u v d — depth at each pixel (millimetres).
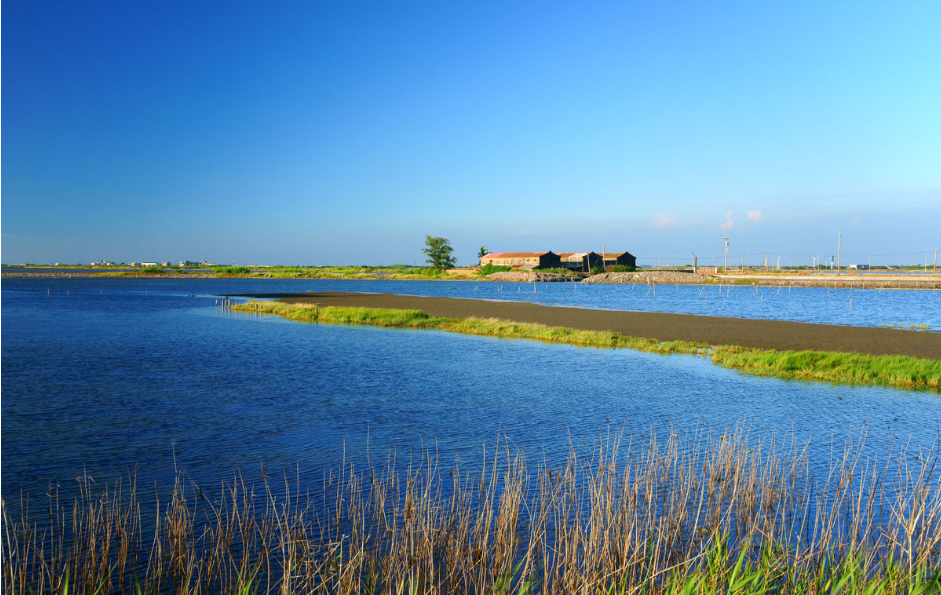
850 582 7184
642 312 59875
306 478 12922
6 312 58500
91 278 180125
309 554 9133
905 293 103188
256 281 166875
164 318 53438
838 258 173625
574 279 158000
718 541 8141
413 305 71000
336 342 37344
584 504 11258
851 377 25484
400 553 8688
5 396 20641
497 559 8336
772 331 43156
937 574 7117
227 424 17438
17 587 8117
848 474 13047
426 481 12688
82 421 17562
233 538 9891
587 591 7016
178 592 8180
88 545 9578
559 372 26859
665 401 21047
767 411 19656
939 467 13734
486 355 32062
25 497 11812
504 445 15570
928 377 24859
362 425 17500
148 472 13352
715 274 168125
